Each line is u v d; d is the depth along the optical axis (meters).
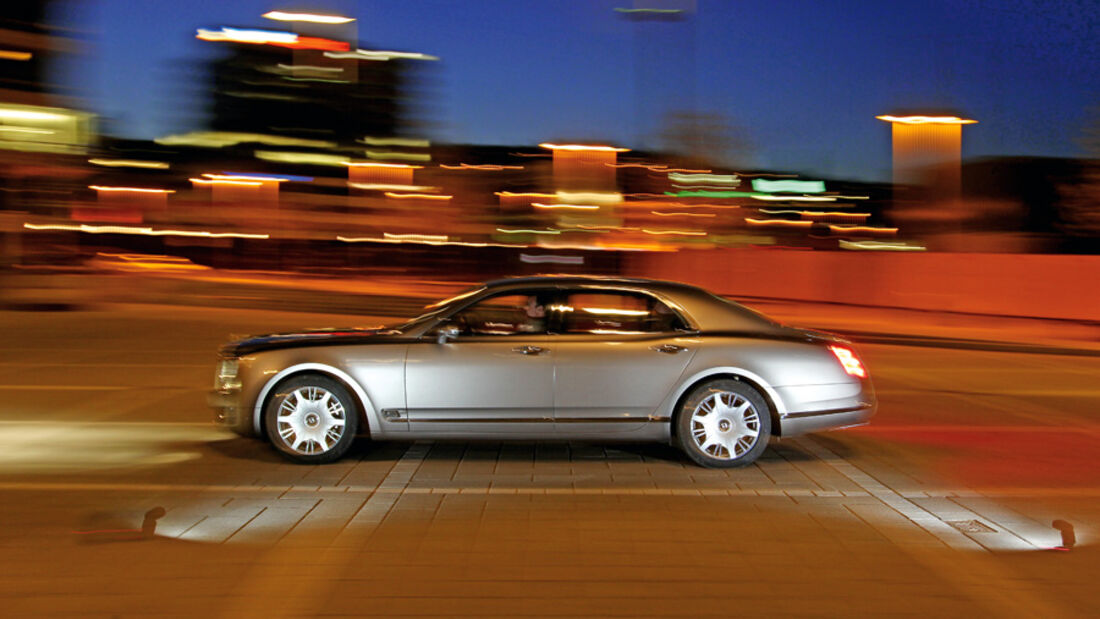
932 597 4.60
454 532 5.62
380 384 7.23
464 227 58.59
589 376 7.22
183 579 4.76
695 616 4.35
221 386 7.47
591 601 4.52
